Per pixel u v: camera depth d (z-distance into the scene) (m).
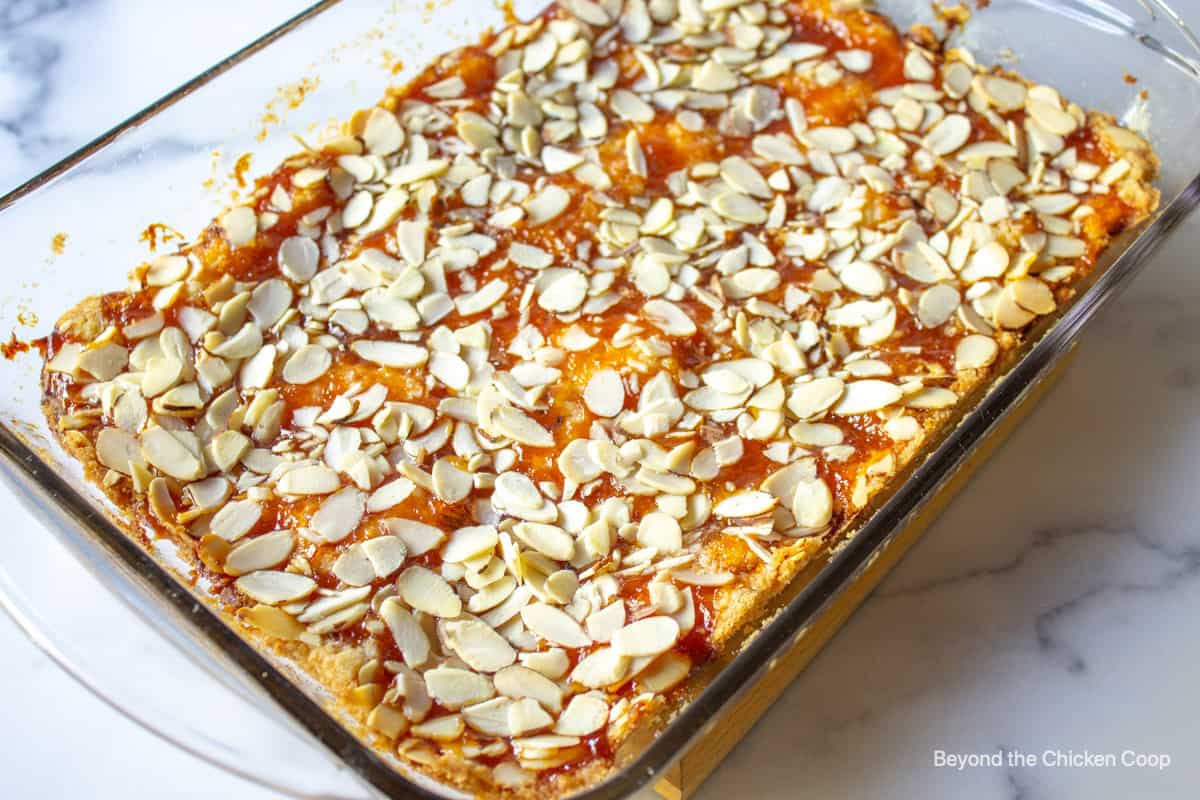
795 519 0.62
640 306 0.67
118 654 0.60
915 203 0.70
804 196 0.71
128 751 0.64
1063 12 0.75
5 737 0.64
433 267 0.68
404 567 0.61
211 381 0.65
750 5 0.76
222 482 0.63
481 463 0.63
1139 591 0.68
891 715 0.65
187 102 0.70
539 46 0.74
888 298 0.67
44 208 0.68
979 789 0.63
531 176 0.71
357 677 0.59
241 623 0.60
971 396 0.66
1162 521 0.69
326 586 0.61
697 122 0.73
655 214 0.70
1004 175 0.71
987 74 0.74
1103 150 0.72
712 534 0.62
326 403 0.65
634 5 0.76
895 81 0.74
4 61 0.81
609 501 0.62
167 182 0.70
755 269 0.68
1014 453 0.71
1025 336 0.67
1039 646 0.66
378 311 0.67
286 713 0.55
